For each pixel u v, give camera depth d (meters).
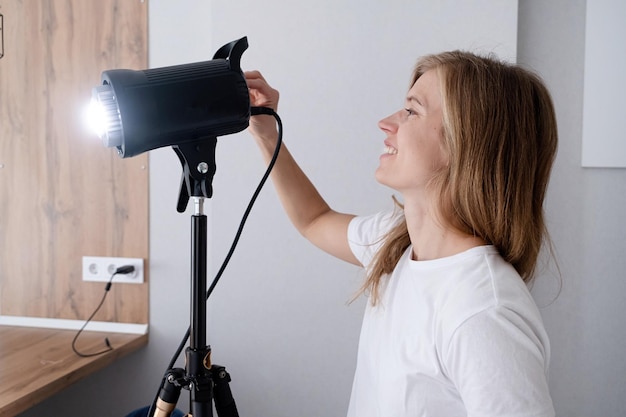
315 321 1.91
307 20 1.85
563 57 1.82
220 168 1.91
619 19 1.77
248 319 1.94
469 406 0.82
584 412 1.86
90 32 2.03
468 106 0.96
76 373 1.66
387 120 1.08
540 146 1.00
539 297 1.85
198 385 0.86
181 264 2.04
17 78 2.09
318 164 1.87
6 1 2.08
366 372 1.13
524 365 0.80
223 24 1.89
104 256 2.08
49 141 2.09
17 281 2.13
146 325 2.06
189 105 0.88
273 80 1.87
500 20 1.75
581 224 1.84
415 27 1.79
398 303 1.05
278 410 1.94
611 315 1.84
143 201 2.04
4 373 1.63
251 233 1.92
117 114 0.85
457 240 0.99
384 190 1.84
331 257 1.88
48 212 2.10
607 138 1.79
